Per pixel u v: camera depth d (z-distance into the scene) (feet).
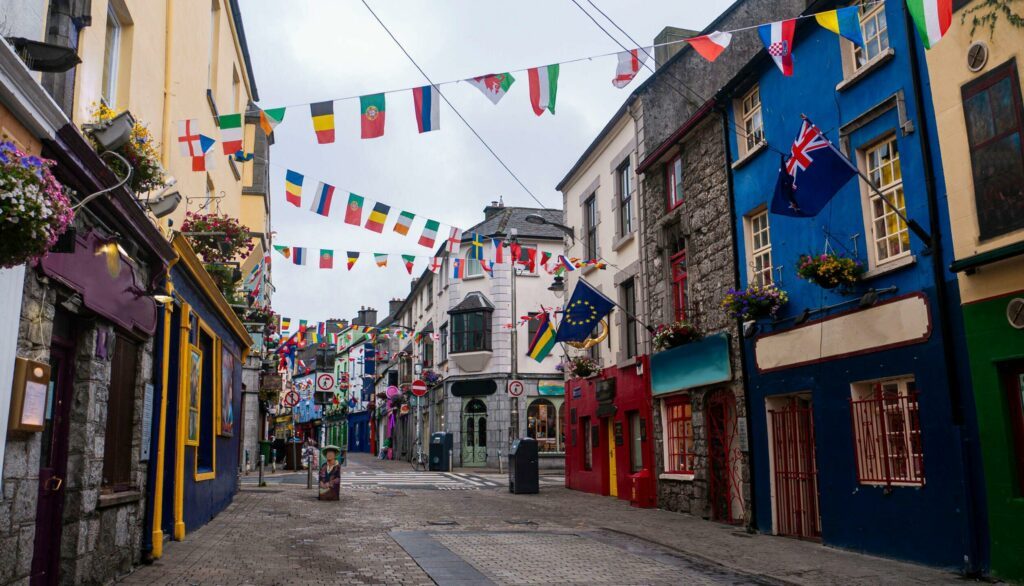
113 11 25.53
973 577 25.22
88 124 20.53
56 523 20.18
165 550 29.32
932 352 27.48
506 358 106.52
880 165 31.30
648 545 33.91
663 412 50.62
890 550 29.35
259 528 36.65
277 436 143.23
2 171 12.96
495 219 113.91
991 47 25.17
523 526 39.96
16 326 15.97
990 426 24.93
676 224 50.24
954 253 26.55
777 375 37.32
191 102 36.35
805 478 35.88
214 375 40.63
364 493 58.18
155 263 26.86
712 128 45.39
